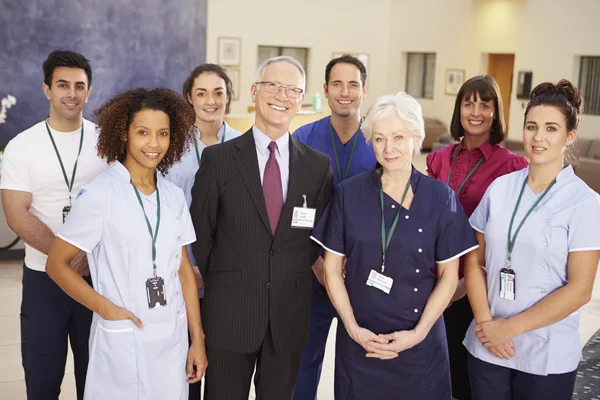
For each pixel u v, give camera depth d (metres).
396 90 20.39
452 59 18.55
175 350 2.45
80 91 2.95
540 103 2.48
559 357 2.54
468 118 3.26
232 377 2.76
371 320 2.62
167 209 2.43
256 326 2.69
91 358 2.36
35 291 2.95
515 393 2.66
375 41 20.27
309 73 19.12
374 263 2.59
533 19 16.23
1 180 2.91
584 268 2.44
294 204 2.70
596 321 5.50
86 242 2.29
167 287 2.41
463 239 2.59
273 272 2.68
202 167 2.74
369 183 2.64
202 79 3.19
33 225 2.87
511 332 2.51
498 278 2.61
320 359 3.54
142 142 2.34
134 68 7.98
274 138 2.72
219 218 2.72
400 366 2.62
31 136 2.92
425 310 2.57
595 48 14.84
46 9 7.25
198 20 8.57
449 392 2.72
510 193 2.63
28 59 7.24
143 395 2.36
